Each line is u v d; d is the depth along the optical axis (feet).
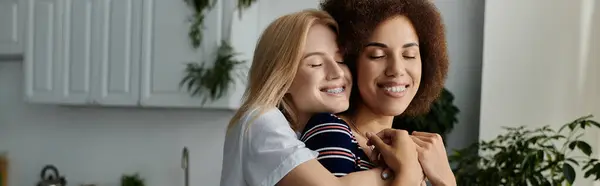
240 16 10.89
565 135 10.00
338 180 3.81
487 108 10.23
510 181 8.53
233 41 10.71
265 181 3.95
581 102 9.98
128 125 13.06
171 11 10.95
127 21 11.30
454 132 10.87
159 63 11.05
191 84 10.71
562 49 10.02
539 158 8.39
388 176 3.96
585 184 9.96
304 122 4.39
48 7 11.91
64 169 13.52
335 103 4.23
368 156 4.23
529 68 10.11
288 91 4.33
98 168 13.26
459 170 9.16
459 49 10.91
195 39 10.71
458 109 10.44
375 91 4.25
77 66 11.70
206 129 12.46
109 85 11.44
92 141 13.33
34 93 12.03
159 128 12.80
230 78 10.64
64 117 13.56
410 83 4.29
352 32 4.24
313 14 4.29
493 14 10.23
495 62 10.21
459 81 10.89
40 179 13.71
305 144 4.07
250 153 4.08
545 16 10.05
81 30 11.66
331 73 4.22
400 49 4.23
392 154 3.99
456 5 10.93
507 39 10.17
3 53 12.37
